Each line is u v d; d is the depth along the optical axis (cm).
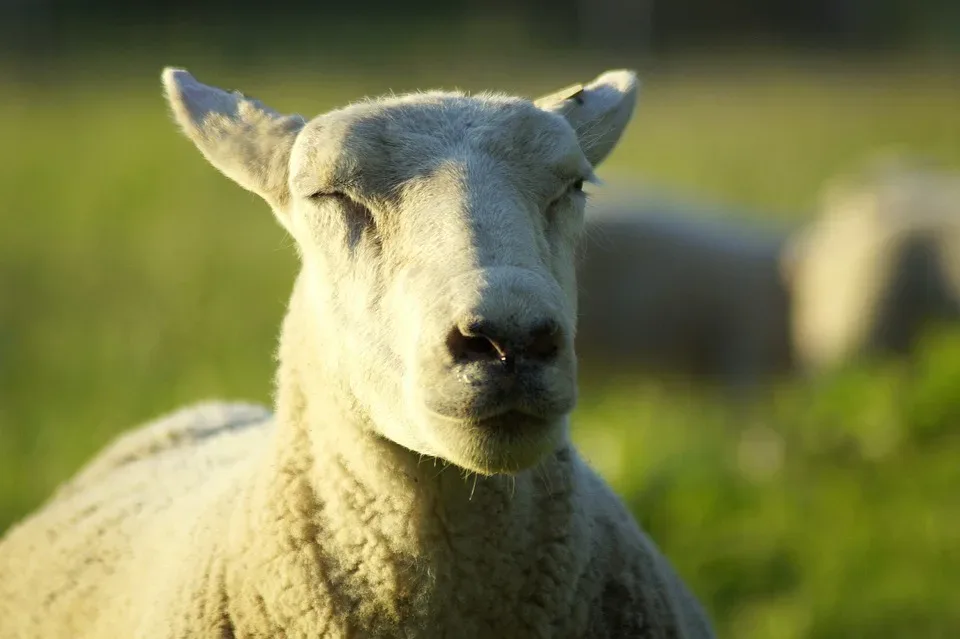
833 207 3744
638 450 2330
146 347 3762
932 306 3494
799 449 2294
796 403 2562
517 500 1206
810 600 1888
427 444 1127
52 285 4834
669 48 12425
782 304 3725
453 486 1190
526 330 1034
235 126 1341
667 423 2702
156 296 4522
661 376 3747
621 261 3741
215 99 1368
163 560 1336
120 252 5409
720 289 3741
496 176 1191
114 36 12812
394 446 1191
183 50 12075
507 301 1038
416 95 1286
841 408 2300
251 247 5338
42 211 6525
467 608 1210
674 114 8675
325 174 1216
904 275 3494
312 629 1211
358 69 10562
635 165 6950
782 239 3909
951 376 2259
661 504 2130
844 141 7669
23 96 10300
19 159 7975
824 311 3584
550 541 1230
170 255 5203
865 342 3509
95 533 1494
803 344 3644
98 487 1631
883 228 3534
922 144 7462
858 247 3553
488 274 1069
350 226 1205
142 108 9706
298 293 1311
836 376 2644
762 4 13388
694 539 2050
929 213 3562
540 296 1053
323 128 1237
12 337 4016
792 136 7819
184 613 1247
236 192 6794
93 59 11856
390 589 1198
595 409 3025
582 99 1405
